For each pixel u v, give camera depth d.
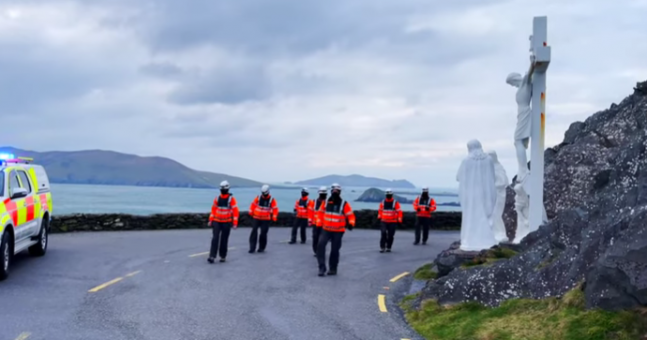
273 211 16.72
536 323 7.20
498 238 15.21
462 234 12.67
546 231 11.12
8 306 8.66
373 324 8.27
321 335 7.55
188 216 24.11
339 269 13.88
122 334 7.29
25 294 9.57
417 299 9.77
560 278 8.03
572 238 8.62
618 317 6.50
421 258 16.61
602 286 6.85
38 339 6.95
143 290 10.28
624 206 8.08
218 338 7.24
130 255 14.93
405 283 12.16
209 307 9.05
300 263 14.56
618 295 6.67
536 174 14.10
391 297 10.55
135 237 19.78
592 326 6.53
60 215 21.33
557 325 6.88
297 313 8.85
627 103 18.30
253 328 7.81
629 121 17.19
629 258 6.59
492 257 11.12
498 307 8.23
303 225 19.73
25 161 13.80
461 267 10.35
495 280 8.74
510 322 7.48
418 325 8.24
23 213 12.09
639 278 6.45
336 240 12.93
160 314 8.47
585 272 7.66
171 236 20.44
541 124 14.18
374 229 27.66
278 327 7.91
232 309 8.97
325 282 11.90
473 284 8.85
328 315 8.80
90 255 14.62
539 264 8.71
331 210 12.89
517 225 15.55
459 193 12.72
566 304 7.27
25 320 7.85
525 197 14.81
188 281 11.34
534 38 13.88
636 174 8.59
